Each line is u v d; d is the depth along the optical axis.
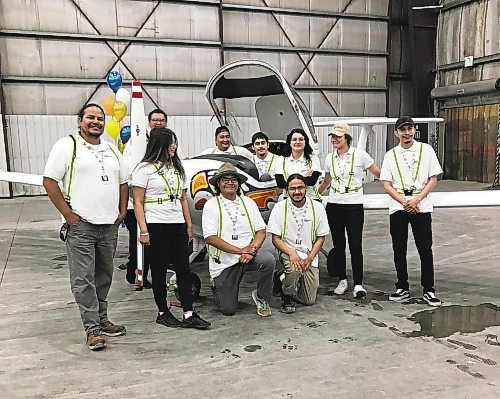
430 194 3.27
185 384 1.99
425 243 3.00
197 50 9.73
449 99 11.66
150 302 3.12
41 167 8.88
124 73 9.28
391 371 2.09
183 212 2.67
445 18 11.77
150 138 2.58
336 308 2.97
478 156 10.92
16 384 2.00
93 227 2.33
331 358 2.23
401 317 2.79
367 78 11.59
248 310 2.96
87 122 2.31
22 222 6.25
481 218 6.36
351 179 3.13
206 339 2.48
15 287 3.45
